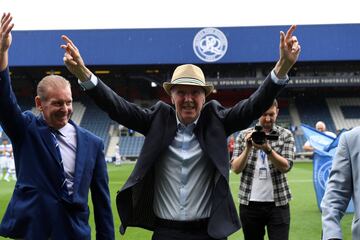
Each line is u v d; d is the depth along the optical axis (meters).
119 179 17.12
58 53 33.38
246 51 33.06
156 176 3.09
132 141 34.31
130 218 3.04
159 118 3.09
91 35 33.09
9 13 2.76
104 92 2.97
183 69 3.01
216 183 2.89
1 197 11.95
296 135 33.94
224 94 38.81
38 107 3.06
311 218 8.24
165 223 3.01
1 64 2.79
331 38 32.91
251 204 4.37
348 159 2.73
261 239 4.50
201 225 2.97
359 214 2.63
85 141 3.08
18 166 2.95
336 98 39.09
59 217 2.86
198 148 3.01
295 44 2.86
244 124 3.04
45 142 2.94
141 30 33.06
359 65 36.53
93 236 6.61
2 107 2.84
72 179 2.97
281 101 38.84
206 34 33.06
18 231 2.84
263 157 4.36
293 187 13.70
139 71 36.91
